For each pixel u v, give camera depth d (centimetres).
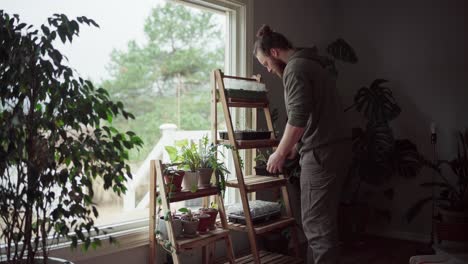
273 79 346
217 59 641
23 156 151
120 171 161
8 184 150
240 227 263
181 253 270
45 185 150
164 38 653
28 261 162
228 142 263
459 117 354
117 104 163
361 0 405
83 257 221
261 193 333
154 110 630
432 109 367
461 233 313
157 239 243
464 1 351
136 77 615
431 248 337
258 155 315
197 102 666
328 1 412
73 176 157
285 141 214
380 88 358
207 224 243
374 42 398
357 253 337
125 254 242
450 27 358
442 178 362
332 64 367
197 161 249
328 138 217
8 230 156
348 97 414
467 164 329
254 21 327
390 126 389
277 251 309
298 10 374
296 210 365
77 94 156
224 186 252
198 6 302
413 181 375
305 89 210
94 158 158
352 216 352
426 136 371
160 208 244
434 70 366
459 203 325
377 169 347
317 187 218
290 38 365
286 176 288
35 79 148
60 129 153
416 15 375
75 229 163
